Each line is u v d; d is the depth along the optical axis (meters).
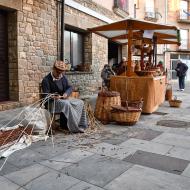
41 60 8.77
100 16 12.70
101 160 3.96
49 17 9.06
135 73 7.80
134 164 3.82
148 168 3.68
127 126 6.02
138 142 4.83
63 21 9.60
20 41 7.93
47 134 5.10
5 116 6.73
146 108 7.36
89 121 5.82
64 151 4.32
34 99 8.51
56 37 9.45
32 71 8.41
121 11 15.18
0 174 3.48
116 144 4.70
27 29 8.16
